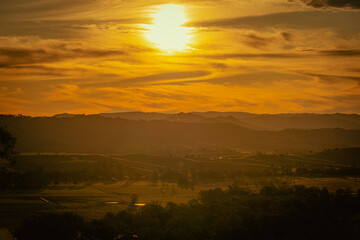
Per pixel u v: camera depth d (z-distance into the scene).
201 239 128.00
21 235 127.25
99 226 125.75
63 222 129.00
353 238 138.75
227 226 129.00
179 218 132.62
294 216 141.62
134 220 135.38
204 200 177.62
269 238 136.62
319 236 139.25
